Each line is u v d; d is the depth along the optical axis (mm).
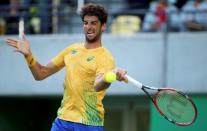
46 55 33875
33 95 34156
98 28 16922
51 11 35875
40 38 33938
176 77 32562
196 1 33969
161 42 32750
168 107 18297
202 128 32250
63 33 36312
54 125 17422
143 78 32844
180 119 18438
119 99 39125
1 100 37125
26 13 35500
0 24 35875
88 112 17062
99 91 16094
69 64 17125
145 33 33000
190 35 32500
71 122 17141
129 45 33000
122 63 32969
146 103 38719
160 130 32625
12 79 34281
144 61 32844
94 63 16781
